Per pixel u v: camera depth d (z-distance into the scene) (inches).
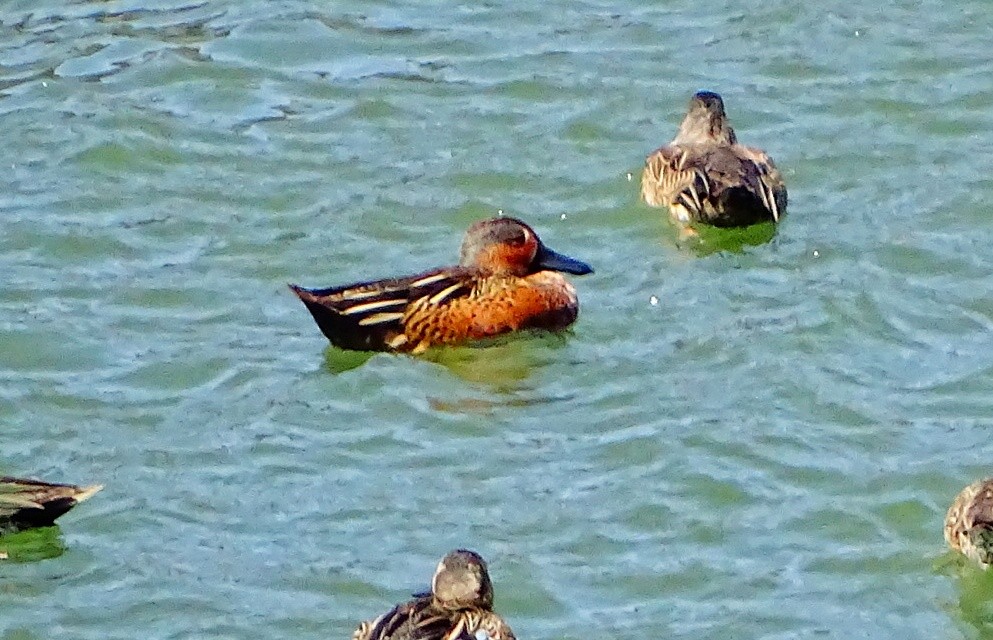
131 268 913.5
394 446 768.3
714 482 733.9
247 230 945.5
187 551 700.0
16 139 1026.7
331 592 671.8
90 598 675.4
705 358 824.9
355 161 1005.2
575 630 652.1
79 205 967.0
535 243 868.0
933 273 884.6
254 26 1130.0
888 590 674.8
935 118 1021.8
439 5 1155.3
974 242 908.6
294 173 994.7
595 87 1064.8
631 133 1024.9
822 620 658.2
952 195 951.0
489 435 774.5
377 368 832.9
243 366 829.8
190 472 750.5
